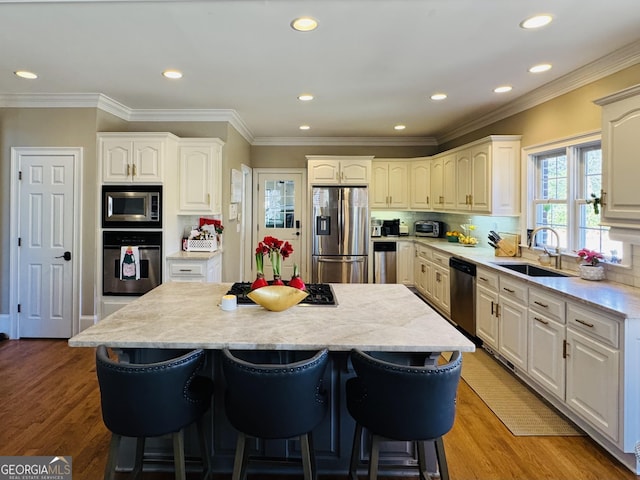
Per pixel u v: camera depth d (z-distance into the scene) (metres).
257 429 1.58
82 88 3.71
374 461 1.65
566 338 2.49
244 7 2.19
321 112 4.61
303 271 6.55
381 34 2.53
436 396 1.55
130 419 1.59
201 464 2.09
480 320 3.75
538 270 3.58
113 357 3.42
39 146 4.03
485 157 4.25
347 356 2.04
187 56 2.91
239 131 5.39
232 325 1.91
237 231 5.52
